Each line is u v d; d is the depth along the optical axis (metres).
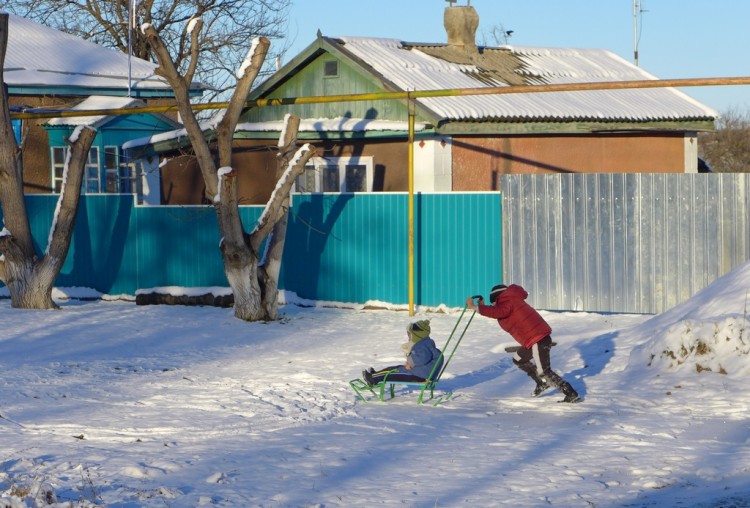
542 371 11.31
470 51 27.41
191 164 25.58
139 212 22.23
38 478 7.51
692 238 17.47
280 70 25.34
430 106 22.09
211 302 20.83
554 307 18.50
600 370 13.09
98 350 15.41
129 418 10.37
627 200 17.88
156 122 31.81
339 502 7.14
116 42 45.38
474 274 19.08
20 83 30.73
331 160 24.14
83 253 23.03
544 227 18.50
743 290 13.55
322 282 20.55
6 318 18.80
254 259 18.27
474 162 22.98
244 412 10.73
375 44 25.97
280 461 8.45
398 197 19.62
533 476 7.89
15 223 20.36
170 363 14.21
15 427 9.91
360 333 16.83
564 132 23.75
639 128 24.64
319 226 20.52
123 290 22.58
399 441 9.29
